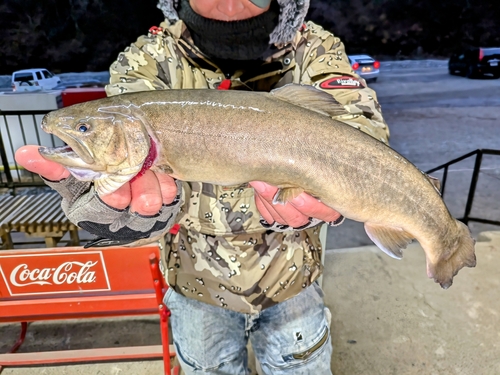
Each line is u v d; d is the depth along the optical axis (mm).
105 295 2283
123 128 1142
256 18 1334
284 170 1193
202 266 1526
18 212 3803
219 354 1637
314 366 1611
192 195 1453
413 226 1360
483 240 4152
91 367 2783
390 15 28734
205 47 1424
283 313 1580
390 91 17234
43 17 24078
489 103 15062
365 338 3021
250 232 1471
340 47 1506
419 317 3199
